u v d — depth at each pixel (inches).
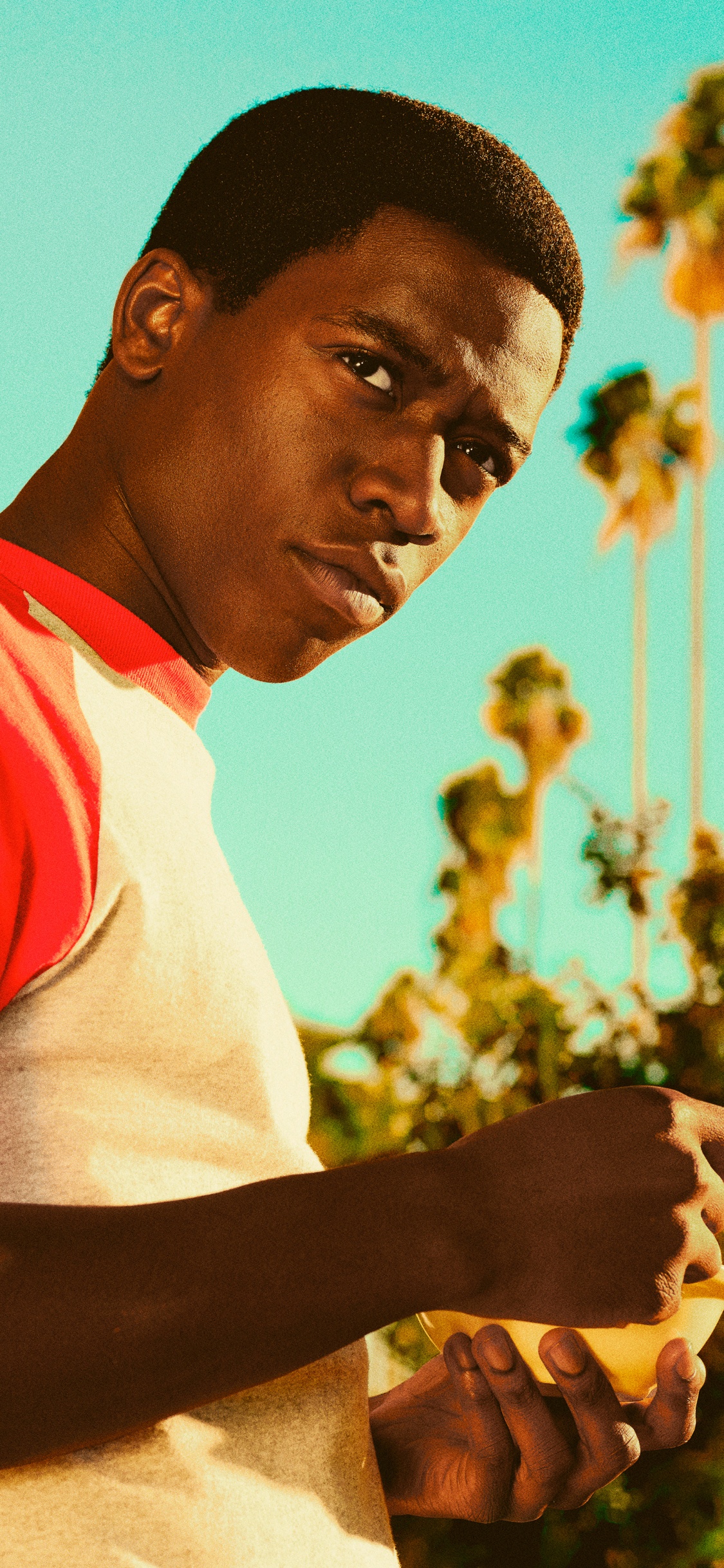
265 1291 33.7
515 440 48.6
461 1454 51.2
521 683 1350.9
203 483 46.1
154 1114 40.1
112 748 41.9
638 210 1115.3
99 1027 39.3
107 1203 38.3
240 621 47.0
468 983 334.3
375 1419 55.4
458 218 46.4
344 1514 42.9
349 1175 36.3
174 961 40.9
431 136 47.0
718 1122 39.2
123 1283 32.8
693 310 1154.7
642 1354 43.9
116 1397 32.5
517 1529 289.3
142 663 45.6
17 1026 38.4
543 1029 329.4
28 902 36.4
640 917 332.2
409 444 45.6
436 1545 288.8
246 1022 42.5
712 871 328.8
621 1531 288.2
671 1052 323.0
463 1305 35.7
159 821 42.1
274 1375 34.3
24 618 43.1
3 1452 32.1
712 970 327.3
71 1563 36.6
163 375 47.4
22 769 36.9
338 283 45.6
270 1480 41.3
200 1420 40.5
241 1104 42.2
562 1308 36.1
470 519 49.7
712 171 1092.5
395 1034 336.8
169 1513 38.3
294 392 45.4
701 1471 288.2
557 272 48.9
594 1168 36.8
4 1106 38.2
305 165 46.8
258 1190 35.6
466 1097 331.0
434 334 45.4
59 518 47.7
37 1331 31.9
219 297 47.3
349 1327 34.6
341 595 46.2
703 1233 37.6
